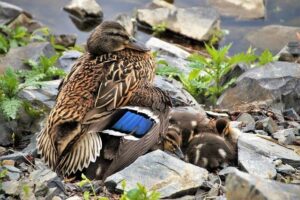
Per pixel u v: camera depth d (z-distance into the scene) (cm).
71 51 1686
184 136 1201
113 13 2273
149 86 1168
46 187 1030
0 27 1967
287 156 1152
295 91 1420
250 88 1428
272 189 838
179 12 2206
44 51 1633
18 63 1576
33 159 1155
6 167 1104
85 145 1067
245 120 1306
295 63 1500
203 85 1479
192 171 1064
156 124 1114
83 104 1093
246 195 839
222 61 1530
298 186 853
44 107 1321
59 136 1071
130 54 1222
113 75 1139
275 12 2284
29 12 2258
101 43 1221
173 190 1030
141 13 2214
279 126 1311
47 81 1438
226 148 1154
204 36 2141
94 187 1051
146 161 1073
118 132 1082
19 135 1292
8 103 1270
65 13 2258
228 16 2266
